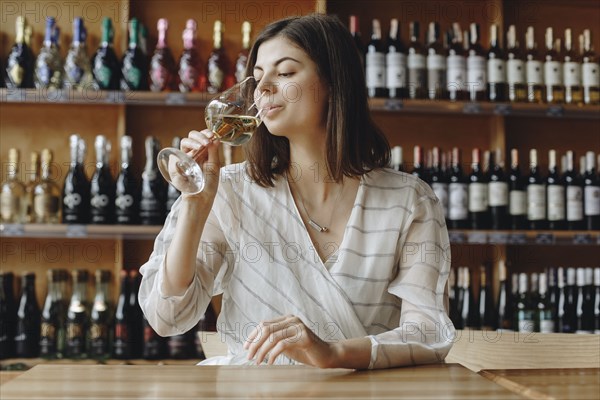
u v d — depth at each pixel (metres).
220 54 2.82
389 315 1.50
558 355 1.51
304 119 1.47
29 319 2.76
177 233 1.35
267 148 1.52
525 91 2.89
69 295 2.84
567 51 2.96
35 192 2.73
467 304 2.93
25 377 1.11
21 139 2.90
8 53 2.89
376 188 1.52
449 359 1.59
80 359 2.72
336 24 1.53
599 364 1.49
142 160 2.91
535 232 2.76
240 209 1.50
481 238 2.73
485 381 1.08
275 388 1.02
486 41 3.08
